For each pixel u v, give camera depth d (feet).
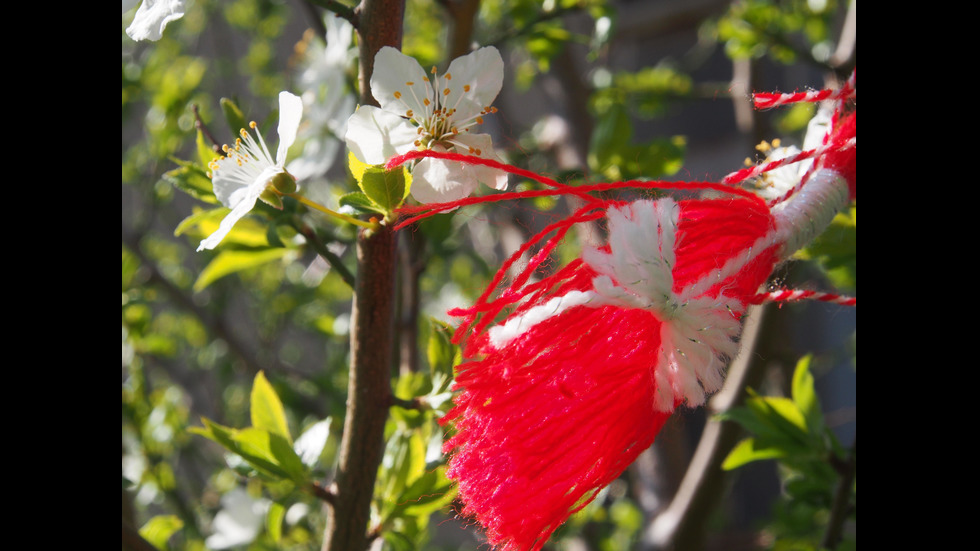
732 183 0.89
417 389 1.12
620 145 1.34
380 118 0.90
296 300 2.48
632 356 0.85
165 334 2.72
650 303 0.83
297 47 1.51
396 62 0.90
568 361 0.85
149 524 1.45
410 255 1.39
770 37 1.84
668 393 0.85
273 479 1.04
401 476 1.10
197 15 2.95
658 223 0.84
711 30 2.86
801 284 1.75
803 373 1.30
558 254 0.96
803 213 0.89
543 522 0.85
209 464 2.57
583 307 0.85
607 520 2.53
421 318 2.19
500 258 2.50
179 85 2.08
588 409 0.85
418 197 0.89
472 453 0.85
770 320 1.67
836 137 0.92
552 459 0.84
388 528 1.09
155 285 2.12
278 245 1.10
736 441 1.74
